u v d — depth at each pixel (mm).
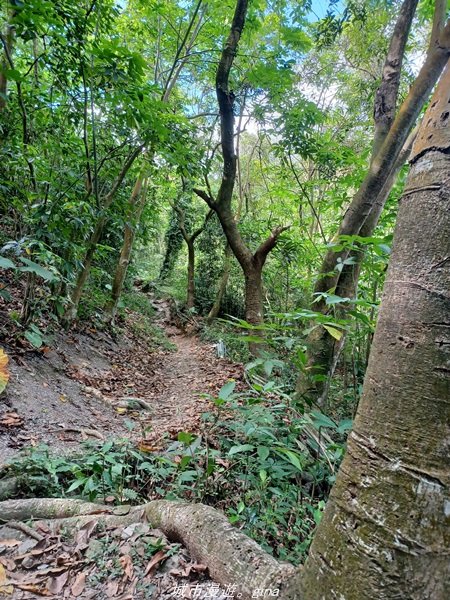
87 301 6668
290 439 2344
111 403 4250
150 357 7340
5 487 2158
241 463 2469
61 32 3496
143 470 2521
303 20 5613
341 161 5496
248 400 2305
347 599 828
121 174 5348
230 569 1229
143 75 3898
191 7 7035
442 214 849
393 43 3248
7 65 3510
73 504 1957
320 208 5883
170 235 14250
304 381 3088
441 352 813
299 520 2020
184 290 13391
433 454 789
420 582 768
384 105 3262
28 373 3783
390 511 806
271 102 6047
